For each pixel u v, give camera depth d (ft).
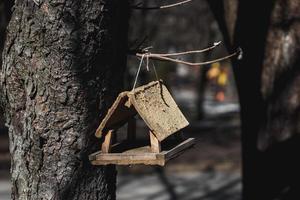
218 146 84.74
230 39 23.02
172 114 13.89
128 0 14.21
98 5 13.00
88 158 13.12
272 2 21.89
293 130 22.04
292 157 22.15
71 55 12.87
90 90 13.06
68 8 12.78
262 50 22.25
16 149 13.35
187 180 61.11
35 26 12.84
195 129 102.99
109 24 13.29
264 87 22.38
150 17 97.50
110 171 13.61
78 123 13.01
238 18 22.54
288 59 21.90
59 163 13.06
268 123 22.47
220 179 61.52
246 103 23.02
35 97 13.00
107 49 13.28
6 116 13.52
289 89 22.03
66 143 13.01
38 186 13.16
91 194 13.23
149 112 13.10
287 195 22.15
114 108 12.60
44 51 12.85
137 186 57.98
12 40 13.09
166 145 13.84
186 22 117.08
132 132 14.19
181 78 215.92
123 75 14.07
